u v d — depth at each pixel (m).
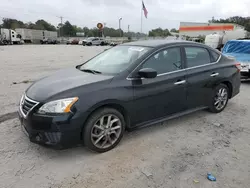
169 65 3.89
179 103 4.06
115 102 3.23
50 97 2.94
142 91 3.49
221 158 3.19
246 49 8.86
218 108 4.89
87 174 2.79
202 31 47.47
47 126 2.86
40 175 2.75
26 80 7.86
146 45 3.97
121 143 3.54
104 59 4.14
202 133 3.95
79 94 2.99
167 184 2.63
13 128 3.89
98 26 41.41
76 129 2.96
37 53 20.05
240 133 3.99
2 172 2.77
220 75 4.64
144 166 2.96
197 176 2.79
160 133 3.91
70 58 15.92
